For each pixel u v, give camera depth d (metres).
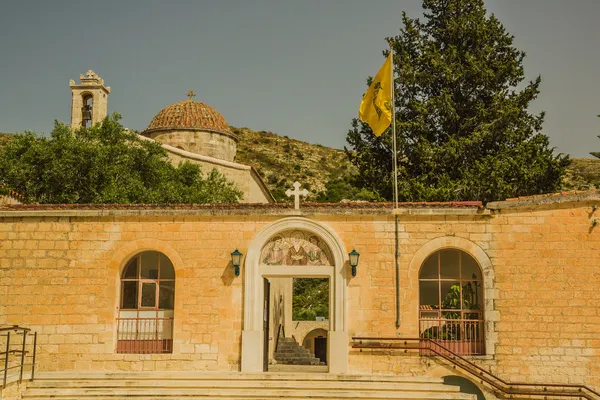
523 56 33.62
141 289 19.02
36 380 16.97
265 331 18.88
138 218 18.75
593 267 17.81
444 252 18.78
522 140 31.89
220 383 16.84
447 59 32.91
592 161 73.38
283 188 94.88
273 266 18.52
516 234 18.09
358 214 18.45
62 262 18.62
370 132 34.16
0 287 18.52
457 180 30.28
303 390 16.56
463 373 17.66
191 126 39.84
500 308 17.84
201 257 18.55
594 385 17.36
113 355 18.20
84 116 37.56
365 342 17.97
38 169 30.38
